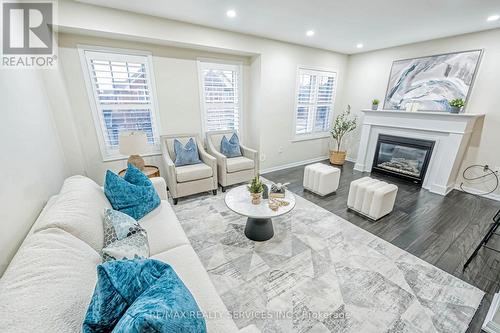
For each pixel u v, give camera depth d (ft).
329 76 15.40
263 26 10.00
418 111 11.85
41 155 6.04
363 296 5.30
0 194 3.69
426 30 10.20
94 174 10.01
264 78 12.57
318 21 9.32
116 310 2.42
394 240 7.43
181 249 4.91
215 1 7.50
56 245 3.20
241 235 7.62
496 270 6.11
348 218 8.80
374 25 9.71
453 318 4.78
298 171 14.74
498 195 10.46
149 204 6.31
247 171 11.57
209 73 11.85
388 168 13.47
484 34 9.97
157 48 10.09
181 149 10.52
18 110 5.09
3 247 3.55
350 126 16.07
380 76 14.19
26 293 2.36
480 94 10.37
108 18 7.94
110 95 9.61
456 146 10.44
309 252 6.81
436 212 9.29
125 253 3.84
